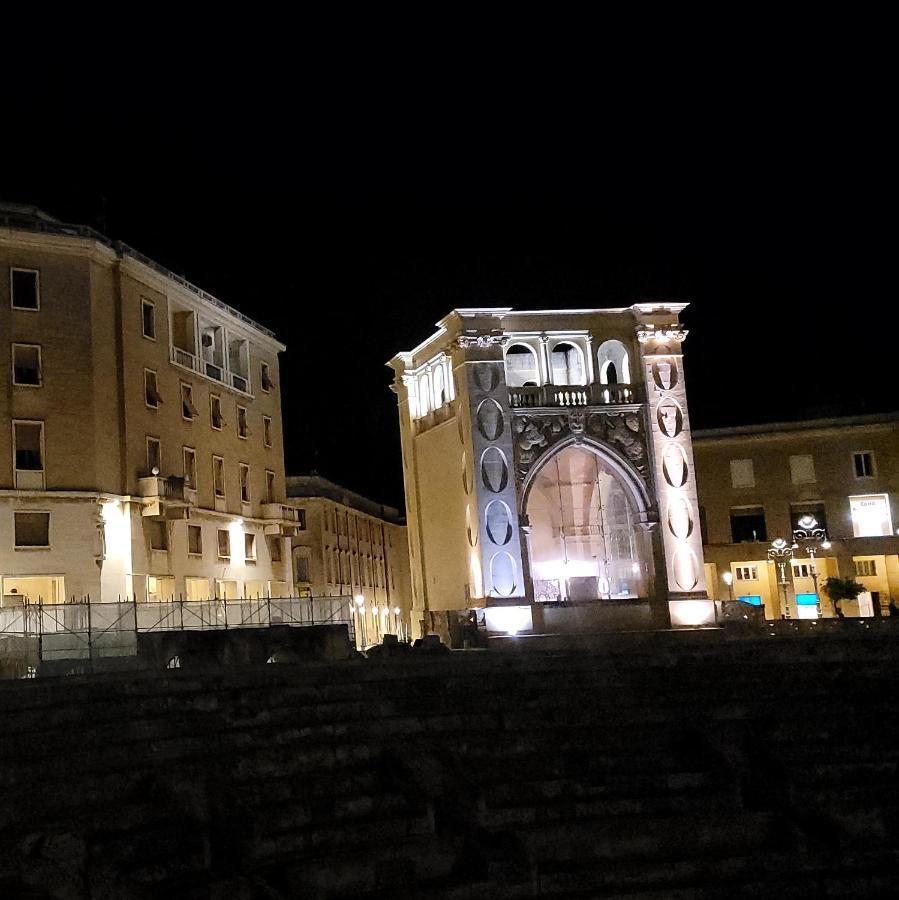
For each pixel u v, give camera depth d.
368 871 15.18
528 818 17.25
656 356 51.97
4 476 43.91
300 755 17.69
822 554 65.12
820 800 17.69
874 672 24.12
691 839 17.06
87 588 44.81
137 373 49.62
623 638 37.34
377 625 97.88
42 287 45.91
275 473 63.94
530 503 55.50
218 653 31.98
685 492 51.28
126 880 13.00
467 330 49.28
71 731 16.91
